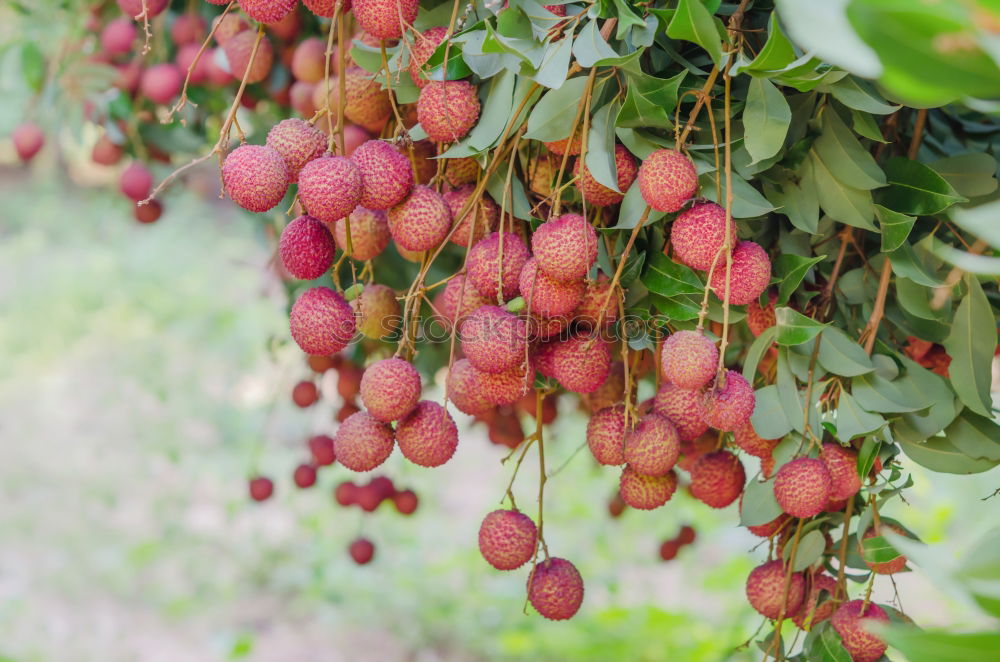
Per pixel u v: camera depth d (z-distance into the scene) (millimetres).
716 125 947
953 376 970
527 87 945
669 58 957
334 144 937
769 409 983
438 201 950
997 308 1019
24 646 2475
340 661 2447
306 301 949
